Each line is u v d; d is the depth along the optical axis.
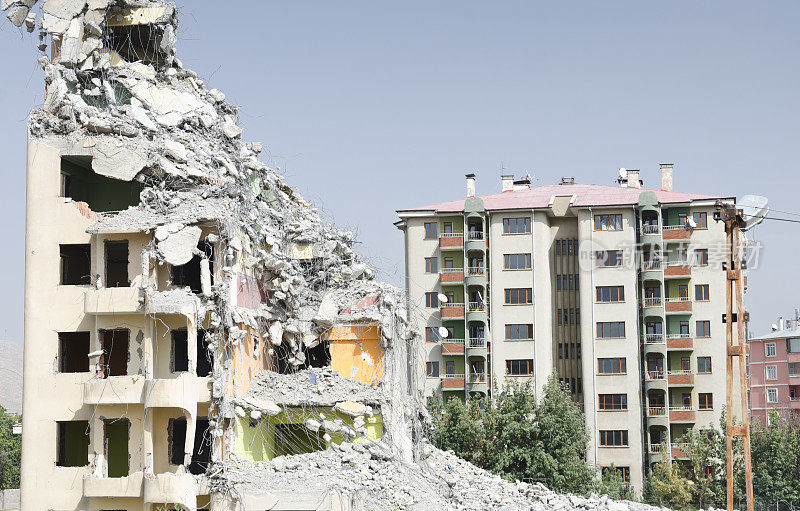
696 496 72.69
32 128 44.88
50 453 42.66
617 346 82.81
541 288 85.44
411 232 89.56
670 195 85.56
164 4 49.66
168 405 39.97
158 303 40.97
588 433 74.25
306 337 47.50
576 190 90.12
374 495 40.44
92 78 47.09
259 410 42.56
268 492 38.62
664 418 80.94
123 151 43.91
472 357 85.81
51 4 47.25
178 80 51.41
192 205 43.84
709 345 82.50
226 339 42.34
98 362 42.72
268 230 48.97
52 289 43.72
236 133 51.03
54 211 44.09
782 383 126.19
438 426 69.69
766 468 73.88
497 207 87.19
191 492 39.81
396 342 48.19
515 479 66.88
